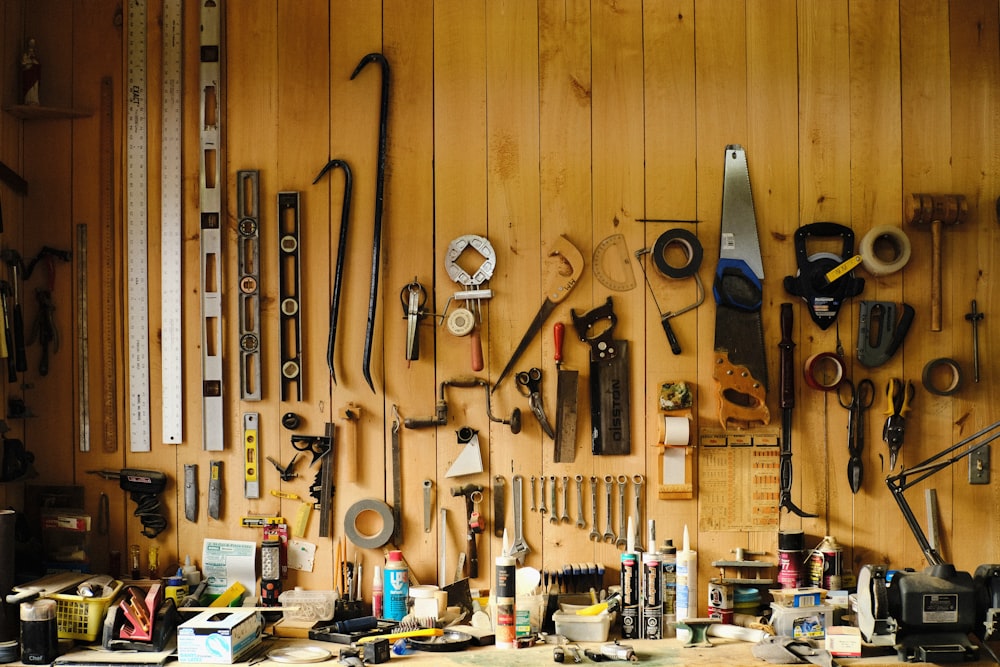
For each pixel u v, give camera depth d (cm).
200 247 293
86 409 293
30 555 286
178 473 292
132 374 293
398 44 296
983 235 299
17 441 285
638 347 294
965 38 299
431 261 294
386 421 291
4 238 284
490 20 296
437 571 290
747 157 297
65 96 296
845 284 294
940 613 250
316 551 290
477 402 293
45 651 241
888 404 292
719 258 295
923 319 298
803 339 296
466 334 290
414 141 294
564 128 296
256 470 291
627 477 293
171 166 295
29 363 294
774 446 294
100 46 297
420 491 291
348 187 291
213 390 291
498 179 295
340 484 290
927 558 274
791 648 250
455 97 295
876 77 300
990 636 249
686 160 297
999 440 297
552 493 291
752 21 299
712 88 298
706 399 294
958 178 298
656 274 295
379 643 242
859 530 294
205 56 295
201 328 292
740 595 283
